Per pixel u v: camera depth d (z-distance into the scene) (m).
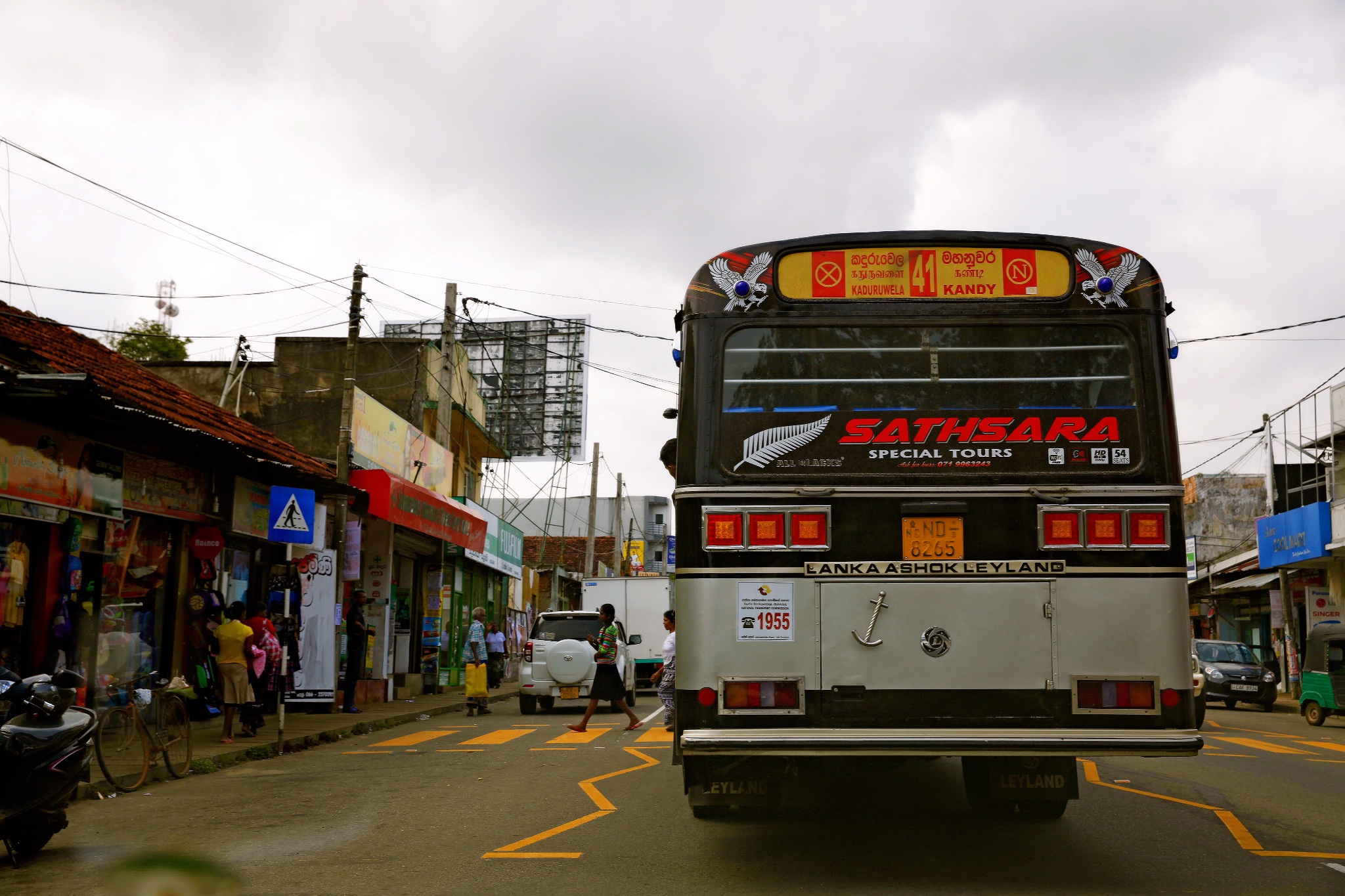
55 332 15.27
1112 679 6.52
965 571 6.63
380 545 24.25
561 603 55.38
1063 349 6.87
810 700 6.57
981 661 6.56
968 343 6.88
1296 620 30.28
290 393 26.09
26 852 7.37
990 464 6.74
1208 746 15.27
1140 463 6.72
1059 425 6.77
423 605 28.66
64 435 12.86
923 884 6.54
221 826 8.61
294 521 14.90
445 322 27.14
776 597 6.66
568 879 6.67
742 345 6.93
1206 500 42.78
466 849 7.59
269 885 6.55
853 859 7.25
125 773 10.60
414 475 26.59
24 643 12.65
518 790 10.46
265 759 13.46
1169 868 7.00
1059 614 6.59
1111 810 9.34
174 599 15.82
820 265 6.98
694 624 6.66
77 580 13.23
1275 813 9.28
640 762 12.56
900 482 6.73
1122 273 6.94
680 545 6.78
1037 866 7.03
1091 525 6.66
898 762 7.57
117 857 7.45
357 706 21.11
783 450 6.79
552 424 45.84
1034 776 7.20
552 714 21.66
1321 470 32.91
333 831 8.34
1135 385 6.81
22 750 7.09
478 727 18.36
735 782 6.97
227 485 16.97
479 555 31.06
